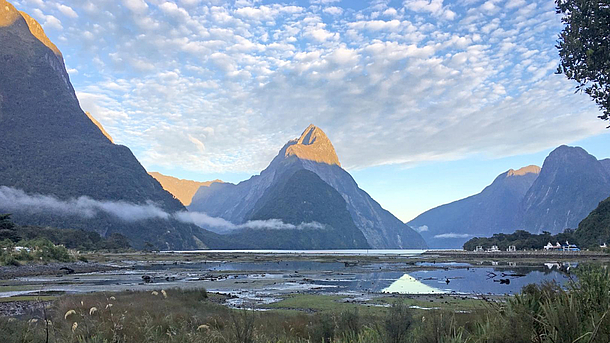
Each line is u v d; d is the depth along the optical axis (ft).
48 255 263.70
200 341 29.19
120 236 619.67
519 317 18.85
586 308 18.37
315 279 178.40
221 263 353.31
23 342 27.22
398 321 22.34
